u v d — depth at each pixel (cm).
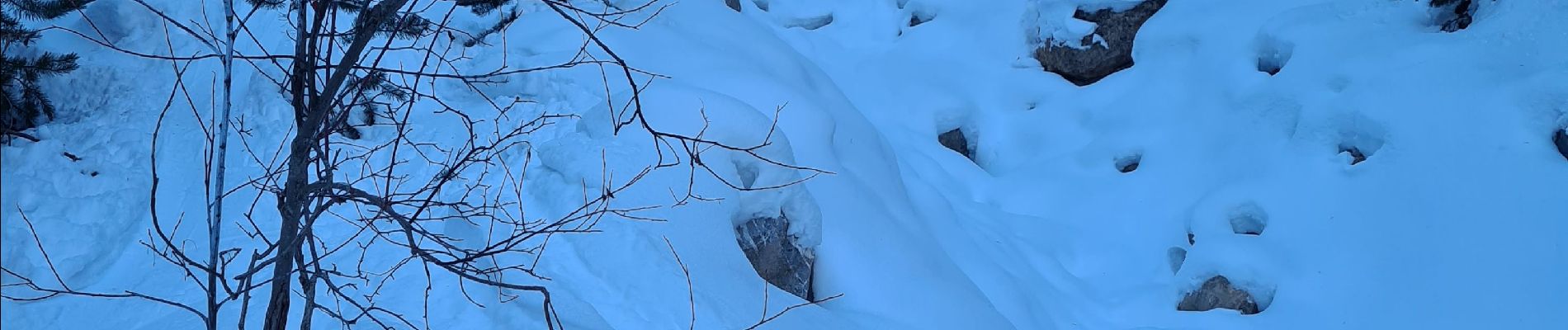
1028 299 755
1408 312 664
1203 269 739
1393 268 688
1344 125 787
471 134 404
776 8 1222
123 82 852
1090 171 904
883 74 1082
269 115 803
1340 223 727
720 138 714
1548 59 742
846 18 1208
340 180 715
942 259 757
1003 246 824
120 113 809
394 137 782
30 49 837
